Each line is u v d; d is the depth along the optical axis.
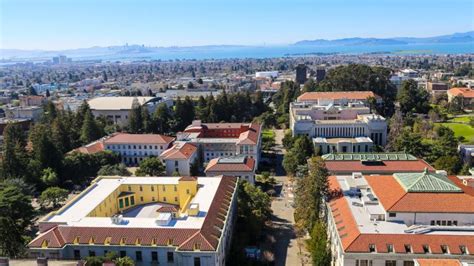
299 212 144.88
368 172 175.00
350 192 137.25
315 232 124.75
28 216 155.50
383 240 105.75
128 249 114.00
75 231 117.81
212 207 131.75
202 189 151.62
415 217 114.75
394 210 114.94
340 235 114.12
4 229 124.25
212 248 109.75
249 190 163.75
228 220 132.62
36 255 114.38
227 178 163.88
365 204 124.31
